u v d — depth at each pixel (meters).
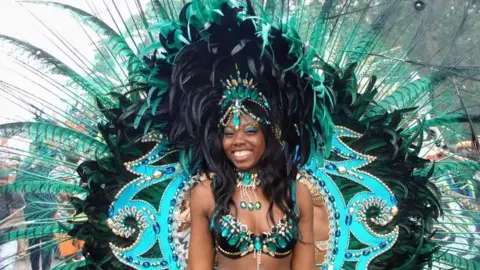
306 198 2.38
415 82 2.70
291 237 2.28
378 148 2.57
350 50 2.73
